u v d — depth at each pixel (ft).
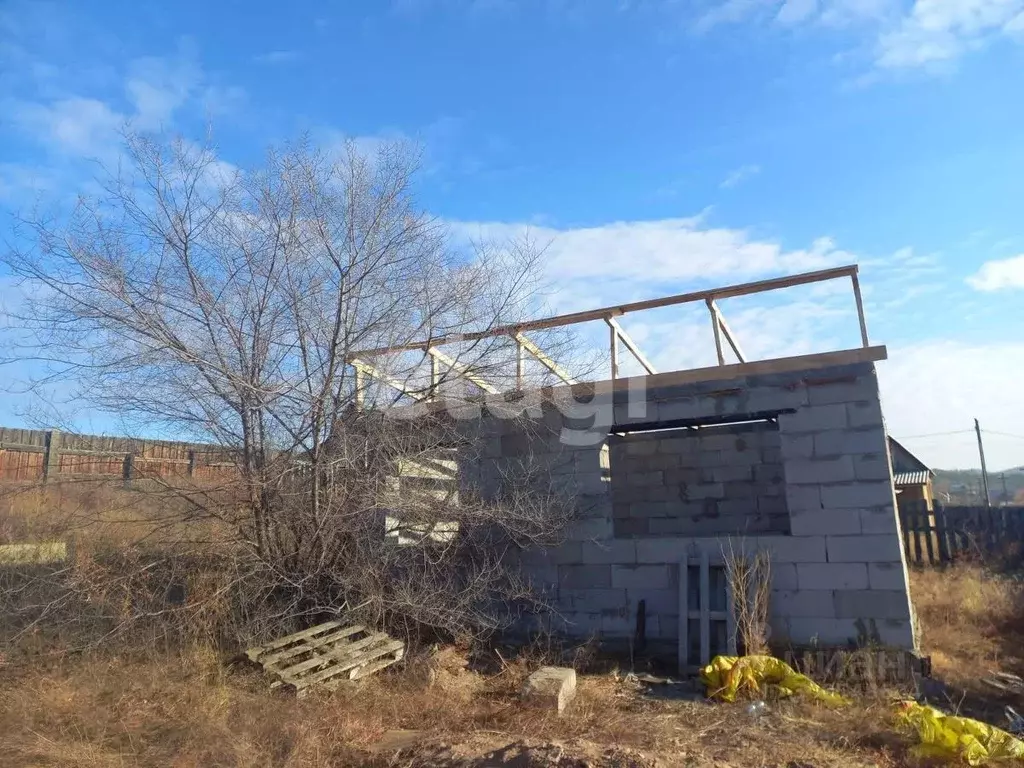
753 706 20.58
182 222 24.34
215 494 25.25
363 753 17.35
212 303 24.39
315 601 25.91
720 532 35.94
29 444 34.68
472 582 28.25
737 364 28.12
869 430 26.08
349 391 26.11
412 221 26.71
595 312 30.14
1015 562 52.70
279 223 25.43
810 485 26.53
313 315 25.61
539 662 25.64
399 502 26.03
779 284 27.76
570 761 14.84
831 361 26.81
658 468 39.29
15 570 25.31
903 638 24.56
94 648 23.30
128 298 23.17
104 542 25.84
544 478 30.48
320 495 25.67
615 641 28.17
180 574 25.27
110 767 15.94
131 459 26.07
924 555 54.54
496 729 19.36
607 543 29.01
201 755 16.76
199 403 24.68
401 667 24.43
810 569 26.04
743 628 24.89
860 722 19.07
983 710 21.27
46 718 18.67
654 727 18.97
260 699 20.26
